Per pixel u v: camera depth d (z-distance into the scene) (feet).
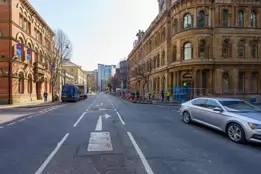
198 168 12.51
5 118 34.99
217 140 19.60
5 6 68.64
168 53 83.82
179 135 21.59
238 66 72.13
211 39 71.61
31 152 15.60
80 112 43.62
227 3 72.02
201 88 68.64
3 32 68.18
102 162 13.42
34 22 90.02
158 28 97.55
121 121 30.76
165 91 82.58
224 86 71.82
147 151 15.88
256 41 74.64
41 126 26.78
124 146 17.22
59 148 16.62
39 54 95.91
